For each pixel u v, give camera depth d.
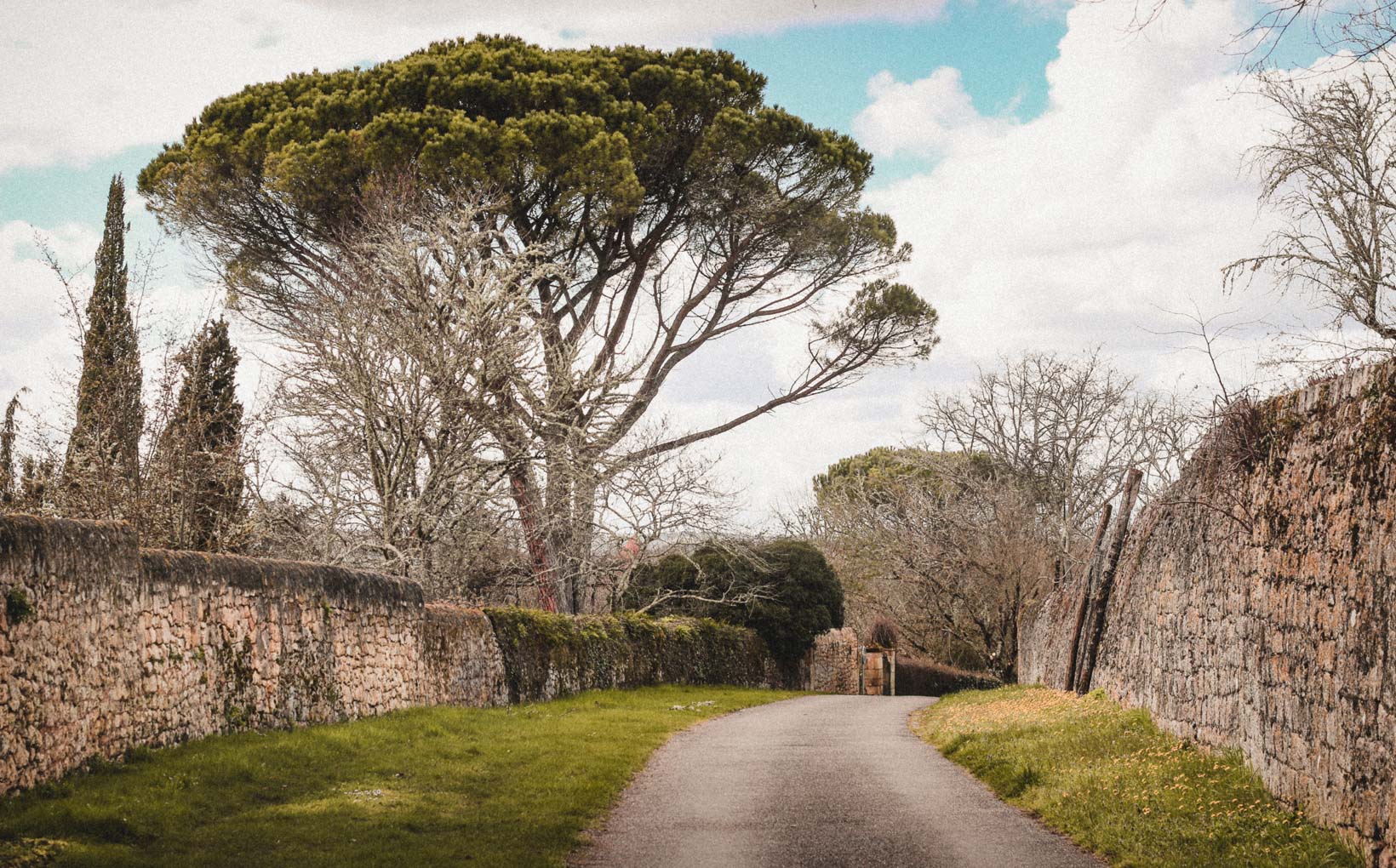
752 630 37.16
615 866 8.37
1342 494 8.35
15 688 8.58
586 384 23.70
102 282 22.62
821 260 32.28
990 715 18.19
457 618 19.28
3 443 16.42
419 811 10.02
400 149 24.66
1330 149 14.55
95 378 17.44
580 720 18.45
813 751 15.33
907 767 13.66
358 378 20.53
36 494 15.96
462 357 21.14
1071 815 9.63
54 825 8.02
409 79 26.47
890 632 45.00
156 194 27.70
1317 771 8.44
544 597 27.58
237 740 11.87
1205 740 11.73
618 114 27.31
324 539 20.80
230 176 26.16
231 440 19.78
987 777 12.53
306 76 27.84
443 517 21.84
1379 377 8.01
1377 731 7.39
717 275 31.28
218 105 26.88
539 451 22.61
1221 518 11.53
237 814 9.40
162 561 11.20
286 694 13.48
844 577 45.69
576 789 11.54
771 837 9.38
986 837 9.34
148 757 10.43
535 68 27.72
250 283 26.92
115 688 10.16
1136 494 18.64
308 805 9.93
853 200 31.52
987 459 47.78
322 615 14.53
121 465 16.86
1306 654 8.82
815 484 66.12
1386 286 14.55
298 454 21.27
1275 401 10.16
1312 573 8.80
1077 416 43.47
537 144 25.70
